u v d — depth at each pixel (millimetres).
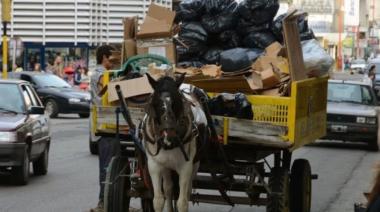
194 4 10805
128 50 10344
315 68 10273
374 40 130125
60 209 11203
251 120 8758
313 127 10312
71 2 46875
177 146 7879
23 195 12445
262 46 10586
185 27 10789
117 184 9047
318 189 14109
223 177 9125
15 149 13016
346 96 22625
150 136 8039
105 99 9461
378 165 4418
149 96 8570
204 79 9266
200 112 8391
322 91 11000
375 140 21281
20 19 47094
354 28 110812
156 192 8164
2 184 13656
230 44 10820
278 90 9164
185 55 10719
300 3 90812
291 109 8711
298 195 10094
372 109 21781
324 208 12039
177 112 7805
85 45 47188
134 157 9641
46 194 12578
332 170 16891
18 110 14180
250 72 9656
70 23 47156
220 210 11609
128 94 8984
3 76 31125
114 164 9195
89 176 14836
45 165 15008
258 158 9477
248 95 9023
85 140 22312
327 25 92812
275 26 10648
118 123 9148
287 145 8672
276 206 9000
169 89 7848
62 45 47438
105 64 10844
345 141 21969
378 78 42844
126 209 9258
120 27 47281
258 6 10586
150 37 10188
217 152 8977
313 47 10430
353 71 70875
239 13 10711
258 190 9133
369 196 4410
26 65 47062
